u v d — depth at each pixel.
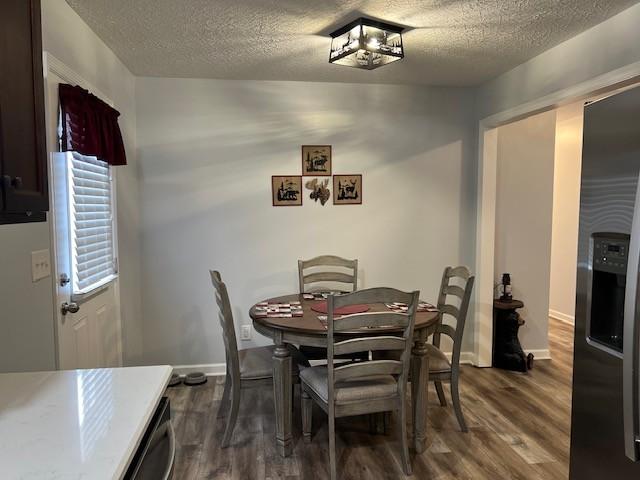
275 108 3.72
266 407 3.17
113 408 1.17
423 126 3.93
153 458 1.16
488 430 2.83
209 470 2.39
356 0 2.26
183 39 2.78
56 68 2.13
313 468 2.41
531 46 2.92
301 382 2.70
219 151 3.68
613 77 2.47
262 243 3.78
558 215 5.78
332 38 2.76
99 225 2.74
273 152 3.74
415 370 2.55
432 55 3.10
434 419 2.98
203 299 3.73
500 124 3.73
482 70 3.45
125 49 2.94
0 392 1.28
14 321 1.76
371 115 3.85
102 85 2.82
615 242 1.54
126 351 3.28
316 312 2.80
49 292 2.06
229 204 3.71
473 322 4.05
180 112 3.61
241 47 2.92
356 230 3.90
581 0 2.27
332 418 2.23
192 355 3.75
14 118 1.22
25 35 1.29
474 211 4.04
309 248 3.84
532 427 2.87
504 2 2.28
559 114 4.43
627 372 1.39
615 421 1.57
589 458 1.70
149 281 3.66
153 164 3.60
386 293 2.19
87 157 2.54
